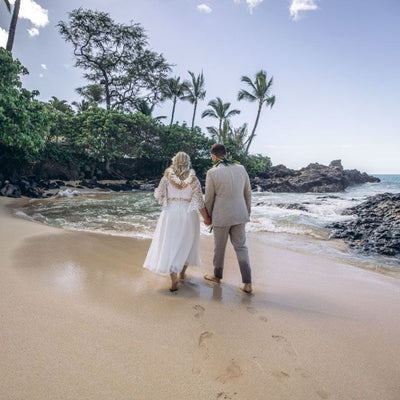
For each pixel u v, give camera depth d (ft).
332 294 11.09
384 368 6.62
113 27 93.56
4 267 10.97
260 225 27.07
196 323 8.14
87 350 6.44
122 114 74.43
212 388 5.65
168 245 10.23
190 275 12.39
